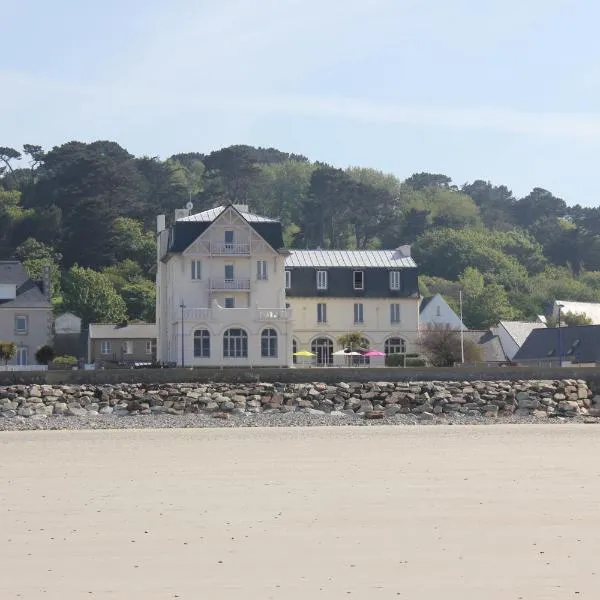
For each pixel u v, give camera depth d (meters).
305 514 37.94
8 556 31.75
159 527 35.81
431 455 55.56
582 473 47.81
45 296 146.38
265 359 125.50
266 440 65.44
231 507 39.44
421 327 158.62
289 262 144.50
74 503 40.56
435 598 27.00
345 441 64.31
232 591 27.77
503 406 85.44
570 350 139.75
